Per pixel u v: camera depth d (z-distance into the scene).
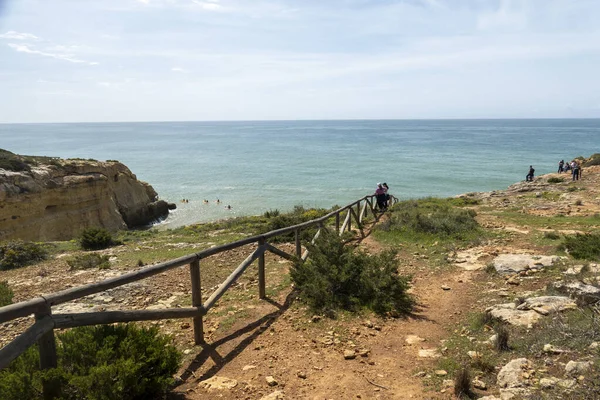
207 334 6.02
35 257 14.14
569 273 7.59
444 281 8.59
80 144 143.12
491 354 4.96
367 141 141.50
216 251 5.98
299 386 4.50
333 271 7.19
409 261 10.33
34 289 9.28
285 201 43.56
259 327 6.23
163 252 13.69
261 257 7.47
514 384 4.07
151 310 4.69
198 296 5.59
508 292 7.28
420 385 4.45
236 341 5.75
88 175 31.22
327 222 16.95
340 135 190.50
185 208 41.75
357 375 4.73
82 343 3.97
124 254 13.62
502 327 5.25
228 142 144.25
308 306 7.02
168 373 4.29
